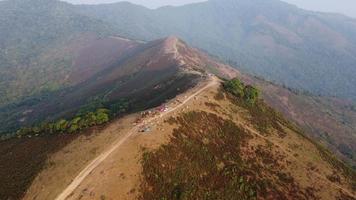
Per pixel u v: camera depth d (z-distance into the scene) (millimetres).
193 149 87875
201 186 81250
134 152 80375
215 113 105312
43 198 73500
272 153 100812
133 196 72938
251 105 120750
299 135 117500
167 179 78250
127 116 98625
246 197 84500
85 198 71062
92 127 95438
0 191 79750
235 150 95625
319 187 95688
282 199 88000
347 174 106500
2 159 94438
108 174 75188
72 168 79000
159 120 92438
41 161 85812
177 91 124000
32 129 111500
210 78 131375
